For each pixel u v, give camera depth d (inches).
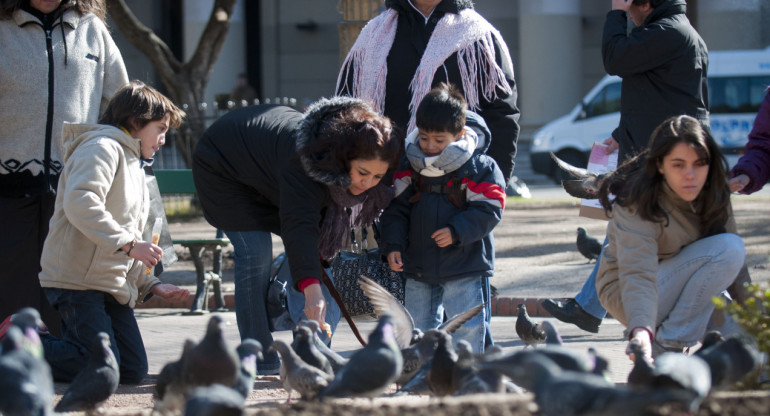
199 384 205.8
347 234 321.1
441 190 312.8
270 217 329.1
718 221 276.8
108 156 310.8
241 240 326.0
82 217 304.3
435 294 329.7
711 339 229.8
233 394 172.7
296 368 238.7
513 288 529.0
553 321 465.4
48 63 356.8
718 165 267.1
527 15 1453.0
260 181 307.3
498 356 195.6
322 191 288.2
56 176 358.9
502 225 829.8
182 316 504.7
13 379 167.0
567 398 164.1
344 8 542.0
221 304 527.8
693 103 378.6
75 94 362.3
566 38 1449.3
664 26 372.2
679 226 275.4
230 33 1504.7
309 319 281.3
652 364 233.6
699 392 184.9
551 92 1446.9
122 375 326.3
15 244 355.3
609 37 386.0
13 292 356.8
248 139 307.1
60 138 359.3
